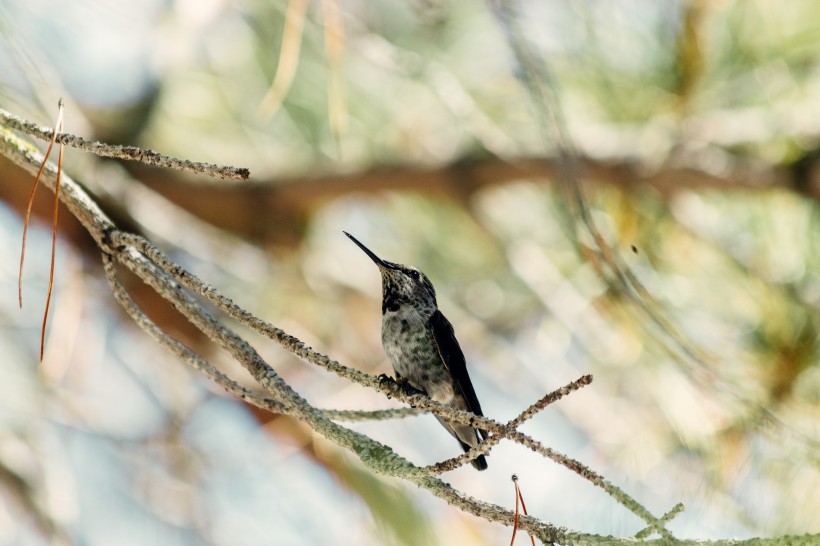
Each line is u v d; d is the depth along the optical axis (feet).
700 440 22.65
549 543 14.70
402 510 27.61
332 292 35.14
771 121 30.53
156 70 34.94
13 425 26.63
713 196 30.09
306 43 33.86
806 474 20.61
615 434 27.61
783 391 23.41
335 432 16.10
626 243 27.91
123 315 32.83
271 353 32.01
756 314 25.17
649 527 14.30
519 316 36.78
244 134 36.68
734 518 20.52
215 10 24.70
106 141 34.53
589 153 30.81
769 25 30.04
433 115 36.99
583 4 30.58
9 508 25.88
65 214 31.53
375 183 36.11
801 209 28.71
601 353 30.17
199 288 16.67
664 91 31.68
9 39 24.53
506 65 34.50
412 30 34.78
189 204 36.40
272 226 36.99
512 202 35.09
